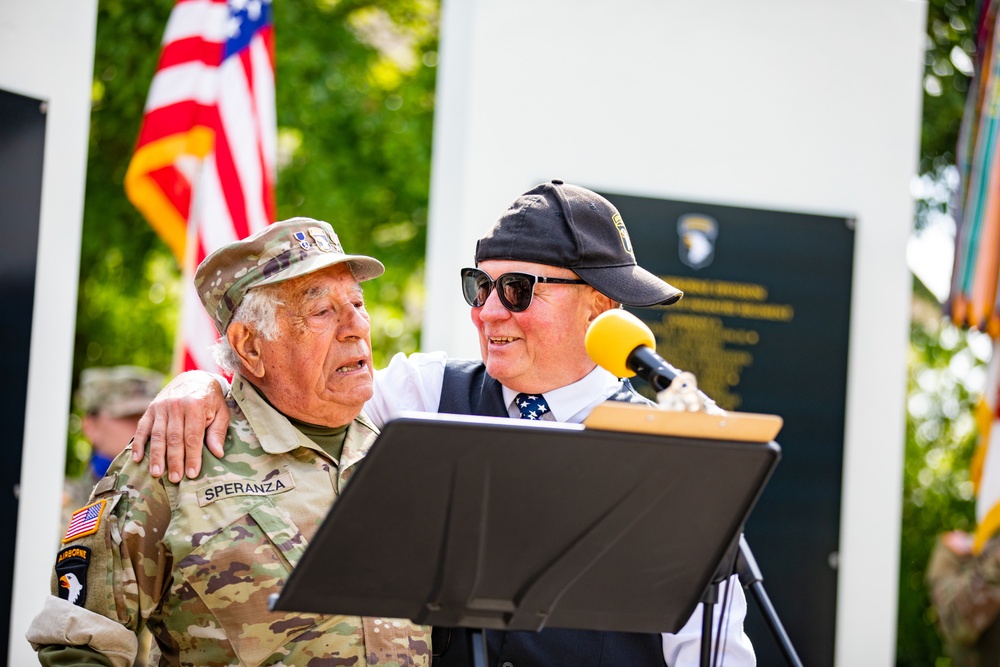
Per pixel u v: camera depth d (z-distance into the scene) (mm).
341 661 4051
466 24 8281
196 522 4047
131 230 15172
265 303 4211
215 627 3998
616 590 3291
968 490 15734
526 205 4793
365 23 16281
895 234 8758
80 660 3883
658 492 3078
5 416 6066
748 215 8477
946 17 15258
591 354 3422
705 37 8422
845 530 8625
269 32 8086
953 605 10984
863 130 8703
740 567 3895
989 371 10070
